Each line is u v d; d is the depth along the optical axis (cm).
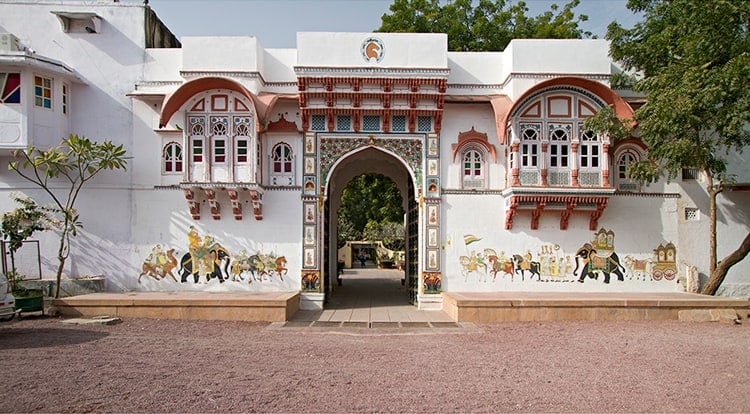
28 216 1085
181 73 1202
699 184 1288
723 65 1018
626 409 522
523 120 1203
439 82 1201
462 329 972
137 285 1222
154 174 1238
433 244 1238
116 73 1252
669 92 1000
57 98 1193
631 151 1276
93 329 925
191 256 1224
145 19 1269
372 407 523
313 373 650
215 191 1205
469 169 1264
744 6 977
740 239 1284
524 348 806
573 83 1193
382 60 1221
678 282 1257
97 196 1230
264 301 1058
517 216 1250
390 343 849
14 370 646
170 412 504
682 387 595
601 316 1064
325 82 1200
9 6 1246
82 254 1220
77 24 1260
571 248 1248
